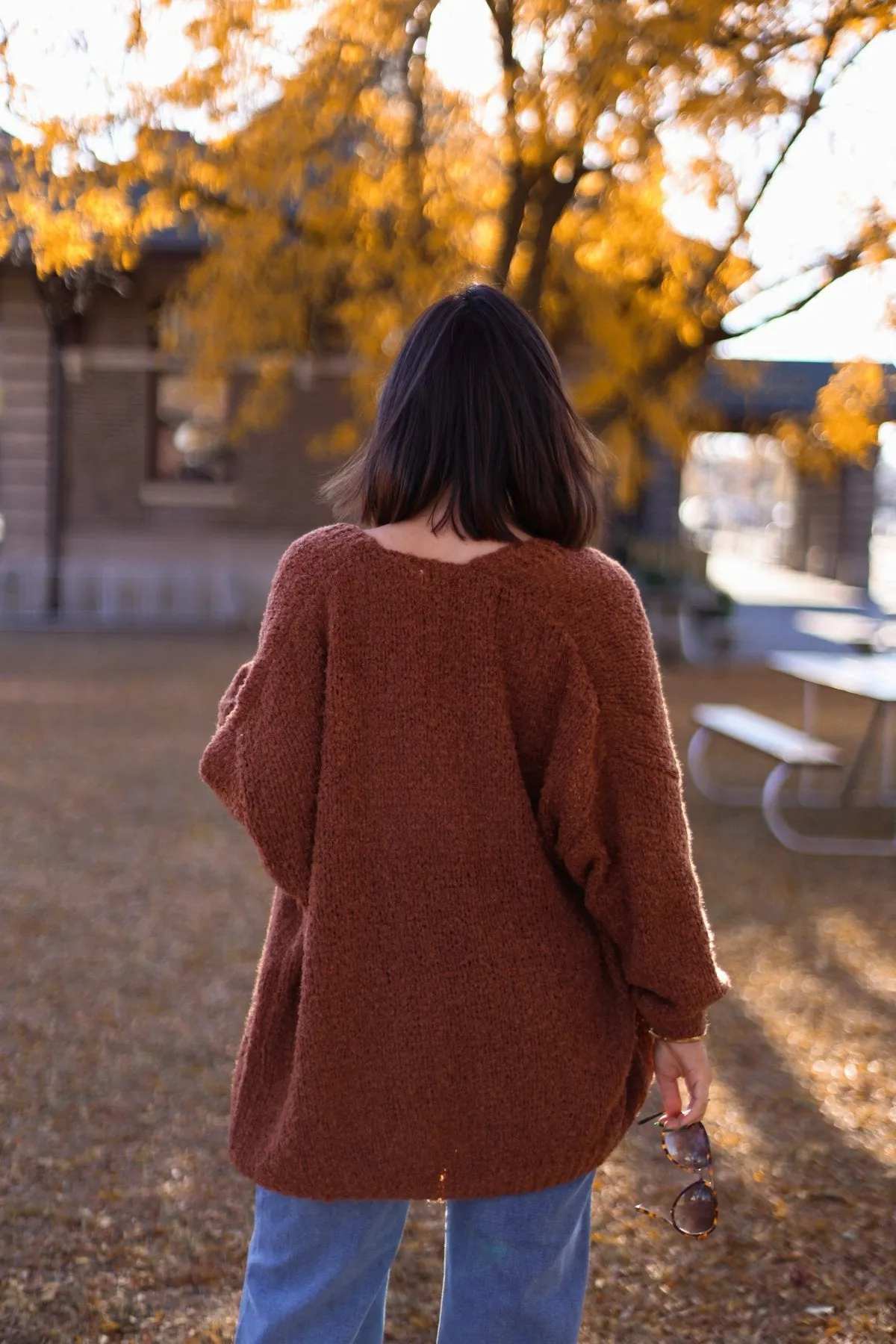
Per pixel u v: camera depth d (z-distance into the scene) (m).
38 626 15.33
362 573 1.39
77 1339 2.26
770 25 5.95
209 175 6.78
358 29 6.41
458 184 7.25
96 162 6.26
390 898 1.36
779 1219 2.73
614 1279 2.48
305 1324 1.43
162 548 16.14
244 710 1.41
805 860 6.13
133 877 5.55
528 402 1.43
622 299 7.54
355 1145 1.36
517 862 1.37
